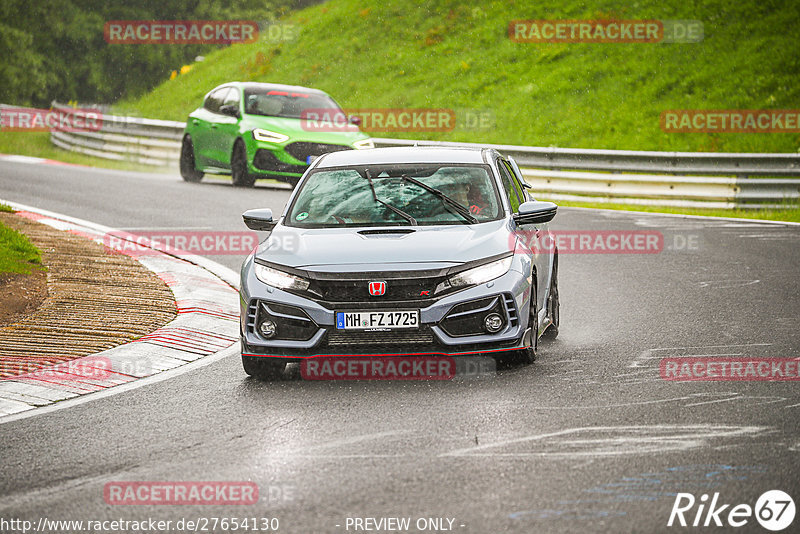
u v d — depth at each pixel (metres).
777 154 71.94
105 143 99.00
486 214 29.27
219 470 19.28
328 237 28.08
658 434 20.91
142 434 22.08
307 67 139.75
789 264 47.06
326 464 19.41
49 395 25.72
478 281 26.39
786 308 36.31
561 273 46.12
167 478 18.89
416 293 26.12
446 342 26.02
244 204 65.38
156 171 91.44
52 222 56.03
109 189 72.38
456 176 30.66
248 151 73.44
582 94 112.44
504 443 20.50
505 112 113.44
